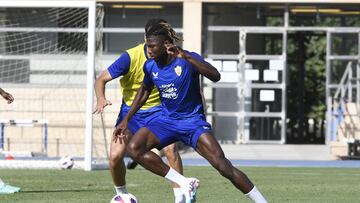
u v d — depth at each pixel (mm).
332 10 52219
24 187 25500
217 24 52125
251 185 16547
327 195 24016
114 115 44562
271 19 53656
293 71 60219
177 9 51438
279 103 52875
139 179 29109
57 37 48531
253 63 52719
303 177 31547
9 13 48688
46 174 31391
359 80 47938
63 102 46500
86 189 24922
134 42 51656
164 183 27391
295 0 49875
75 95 46531
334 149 46156
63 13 48375
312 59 65438
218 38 52219
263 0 49750
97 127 43656
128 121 17750
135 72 19016
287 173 33844
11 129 45844
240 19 52219
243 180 16500
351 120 47062
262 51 53031
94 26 33969
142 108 19078
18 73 48219
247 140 53125
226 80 52750
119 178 19062
